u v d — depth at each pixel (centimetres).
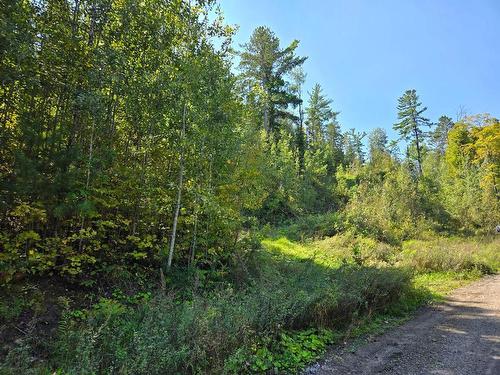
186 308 517
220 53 954
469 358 566
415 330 715
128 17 831
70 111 763
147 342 425
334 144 6328
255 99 1101
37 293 609
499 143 3678
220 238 996
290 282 745
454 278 1340
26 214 669
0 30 558
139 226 902
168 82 849
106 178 759
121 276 749
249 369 485
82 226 734
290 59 3359
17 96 690
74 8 803
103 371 408
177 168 962
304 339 600
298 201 2845
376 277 848
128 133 923
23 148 650
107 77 773
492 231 2527
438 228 2566
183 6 901
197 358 455
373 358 561
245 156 1081
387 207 2516
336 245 1828
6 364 379
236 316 530
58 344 464
